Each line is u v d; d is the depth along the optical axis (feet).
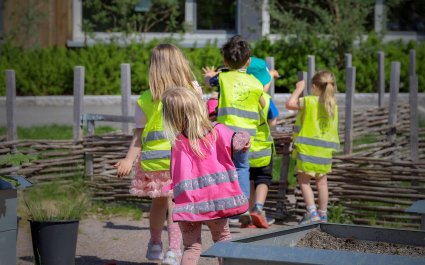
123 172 16.76
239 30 51.49
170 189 16.40
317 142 21.50
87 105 43.55
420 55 48.29
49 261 15.94
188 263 14.23
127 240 20.13
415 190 21.59
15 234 14.49
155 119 16.43
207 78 21.17
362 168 22.11
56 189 23.98
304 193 21.71
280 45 47.21
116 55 46.83
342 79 45.85
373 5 53.06
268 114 21.08
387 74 46.50
